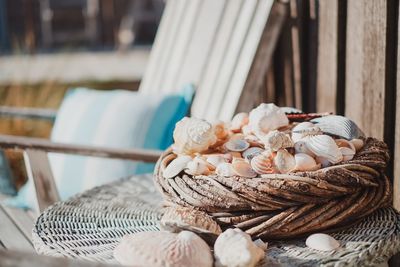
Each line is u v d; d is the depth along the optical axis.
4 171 1.88
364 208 1.07
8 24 7.72
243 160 1.06
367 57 1.47
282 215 1.02
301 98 1.80
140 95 1.83
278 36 1.79
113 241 1.09
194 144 1.09
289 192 1.01
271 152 1.04
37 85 2.95
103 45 7.68
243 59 1.80
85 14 7.76
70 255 1.03
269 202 1.02
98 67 4.91
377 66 1.43
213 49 1.96
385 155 1.11
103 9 7.70
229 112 1.77
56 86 2.99
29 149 1.50
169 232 1.01
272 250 1.01
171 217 1.02
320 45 1.67
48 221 1.16
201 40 2.03
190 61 2.04
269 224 1.02
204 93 1.92
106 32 7.79
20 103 2.70
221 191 1.03
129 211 1.22
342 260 0.96
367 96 1.48
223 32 1.95
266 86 2.05
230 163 1.06
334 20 1.59
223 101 1.82
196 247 0.95
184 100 1.82
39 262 0.86
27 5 6.78
